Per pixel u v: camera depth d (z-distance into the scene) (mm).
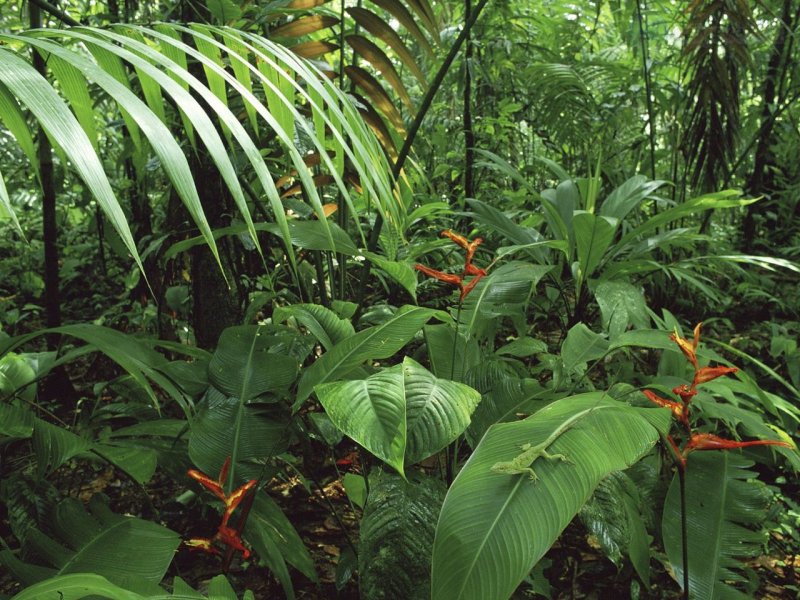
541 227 4559
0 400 1967
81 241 5176
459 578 1133
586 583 2105
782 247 5777
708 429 2348
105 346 1728
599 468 1292
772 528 2334
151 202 4430
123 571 1383
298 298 2805
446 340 2229
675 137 5016
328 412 1371
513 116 5766
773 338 3438
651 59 5469
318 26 2592
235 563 2156
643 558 1787
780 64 5281
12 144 4250
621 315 2551
